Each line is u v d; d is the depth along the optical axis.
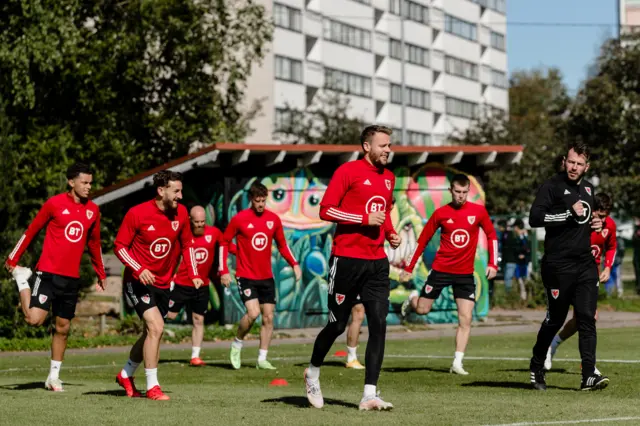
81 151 36.28
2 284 23.38
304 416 9.12
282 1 78.94
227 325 25.06
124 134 37.12
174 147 39.84
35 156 34.09
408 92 97.12
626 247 45.31
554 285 11.42
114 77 37.41
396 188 26.61
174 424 8.69
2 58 32.69
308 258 25.84
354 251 9.59
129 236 11.17
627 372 13.83
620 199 44.97
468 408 9.71
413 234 26.80
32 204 26.19
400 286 26.77
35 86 35.09
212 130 39.72
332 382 13.18
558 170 11.47
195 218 16.47
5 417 9.30
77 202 12.08
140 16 36.75
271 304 15.91
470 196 27.06
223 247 16.05
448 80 104.44
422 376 13.84
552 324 11.55
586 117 45.69
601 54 46.75
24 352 21.34
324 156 26.11
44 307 12.02
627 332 22.80
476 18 109.75
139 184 25.25
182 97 38.81
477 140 63.94
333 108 63.56
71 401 10.70
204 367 16.20
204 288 16.69
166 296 11.41
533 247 34.16
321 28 83.81
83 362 17.94
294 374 14.71
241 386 12.85
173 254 11.41
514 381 12.85
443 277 14.48
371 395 9.56
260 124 76.81
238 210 25.11
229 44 40.94
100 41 35.47
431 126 100.69
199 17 38.91
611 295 34.44
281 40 78.81
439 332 24.67
